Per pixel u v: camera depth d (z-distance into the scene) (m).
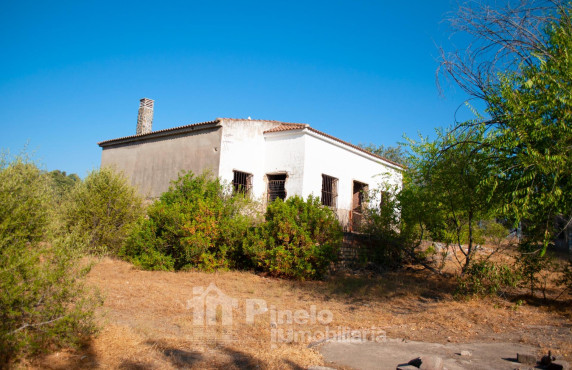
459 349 5.55
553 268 8.73
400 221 13.27
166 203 13.41
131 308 7.15
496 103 7.81
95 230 12.99
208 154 15.36
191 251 11.92
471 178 9.14
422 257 13.92
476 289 8.88
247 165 15.77
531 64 7.43
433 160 10.18
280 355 5.16
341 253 13.24
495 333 6.46
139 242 12.43
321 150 15.98
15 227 5.01
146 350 5.12
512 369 4.70
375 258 13.77
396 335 6.31
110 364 4.57
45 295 4.73
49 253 4.96
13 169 5.66
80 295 5.20
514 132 7.30
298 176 15.23
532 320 7.19
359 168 17.86
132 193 14.70
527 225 8.28
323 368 4.74
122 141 18.55
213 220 12.41
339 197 16.58
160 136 17.12
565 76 6.98
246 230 12.53
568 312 7.70
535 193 7.50
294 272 11.42
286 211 11.95
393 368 4.78
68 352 4.75
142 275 10.83
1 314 4.36
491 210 9.09
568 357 5.05
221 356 5.12
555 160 6.79
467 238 14.00
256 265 12.27
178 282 10.10
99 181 14.06
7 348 4.23
